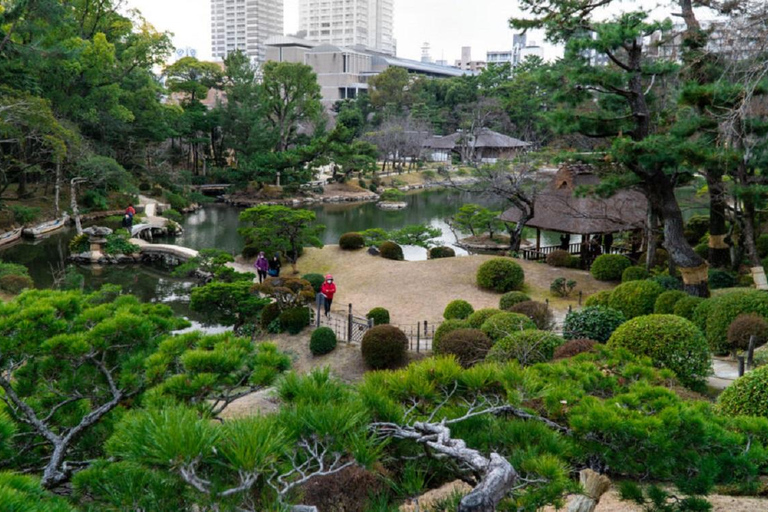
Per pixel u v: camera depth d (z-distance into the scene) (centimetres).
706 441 460
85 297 771
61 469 572
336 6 18900
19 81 3588
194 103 6244
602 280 2461
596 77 1789
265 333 2002
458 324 1628
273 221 2733
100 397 647
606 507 604
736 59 1691
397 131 7206
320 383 400
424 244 3372
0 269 2402
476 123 6081
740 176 1950
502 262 2395
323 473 313
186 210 5128
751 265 2106
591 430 461
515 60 17838
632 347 1157
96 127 4619
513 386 464
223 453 277
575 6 2095
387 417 394
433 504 410
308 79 6241
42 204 4144
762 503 633
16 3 3300
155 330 696
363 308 2270
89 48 4028
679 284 1920
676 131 1620
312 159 5847
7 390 571
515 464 394
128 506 316
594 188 1981
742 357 1157
